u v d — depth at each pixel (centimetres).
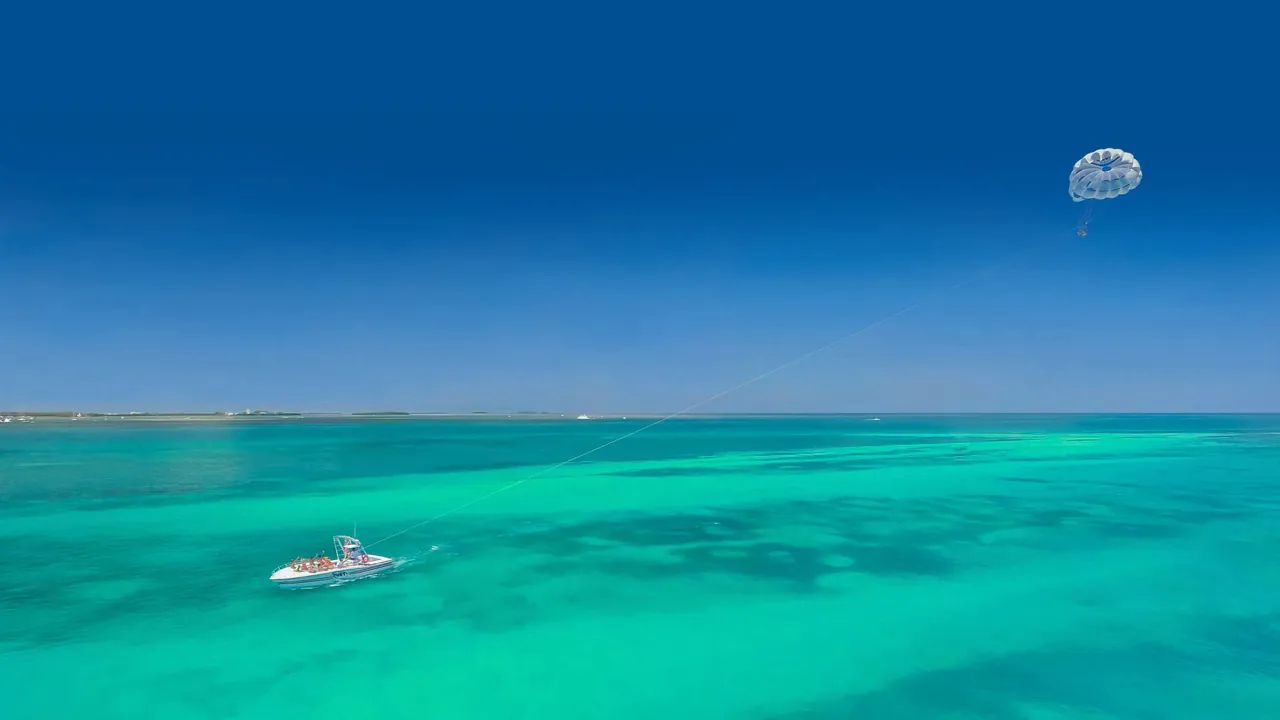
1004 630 2116
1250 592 2458
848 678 1803
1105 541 3244
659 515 3912
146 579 2620
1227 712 1647
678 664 1880
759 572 2723
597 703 1675
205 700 1686
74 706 1662
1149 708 1666
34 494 4731
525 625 2158
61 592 2462
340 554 2991
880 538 3312
